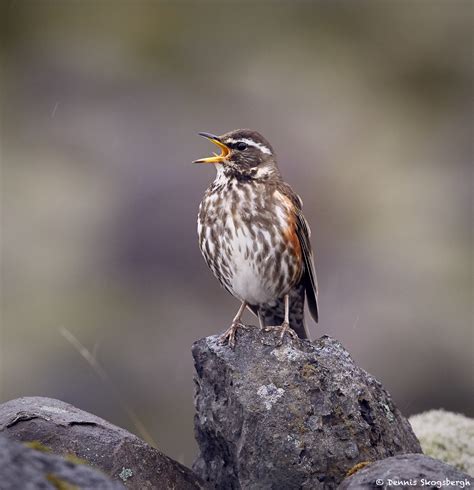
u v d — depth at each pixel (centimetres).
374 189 2083
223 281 884
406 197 2050
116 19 2861
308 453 667
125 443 671
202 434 732
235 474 711
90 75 2639
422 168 2167
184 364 1551
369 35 2777
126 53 2764
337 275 1750
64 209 2064
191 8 2842
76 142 2323
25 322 1698
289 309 908
